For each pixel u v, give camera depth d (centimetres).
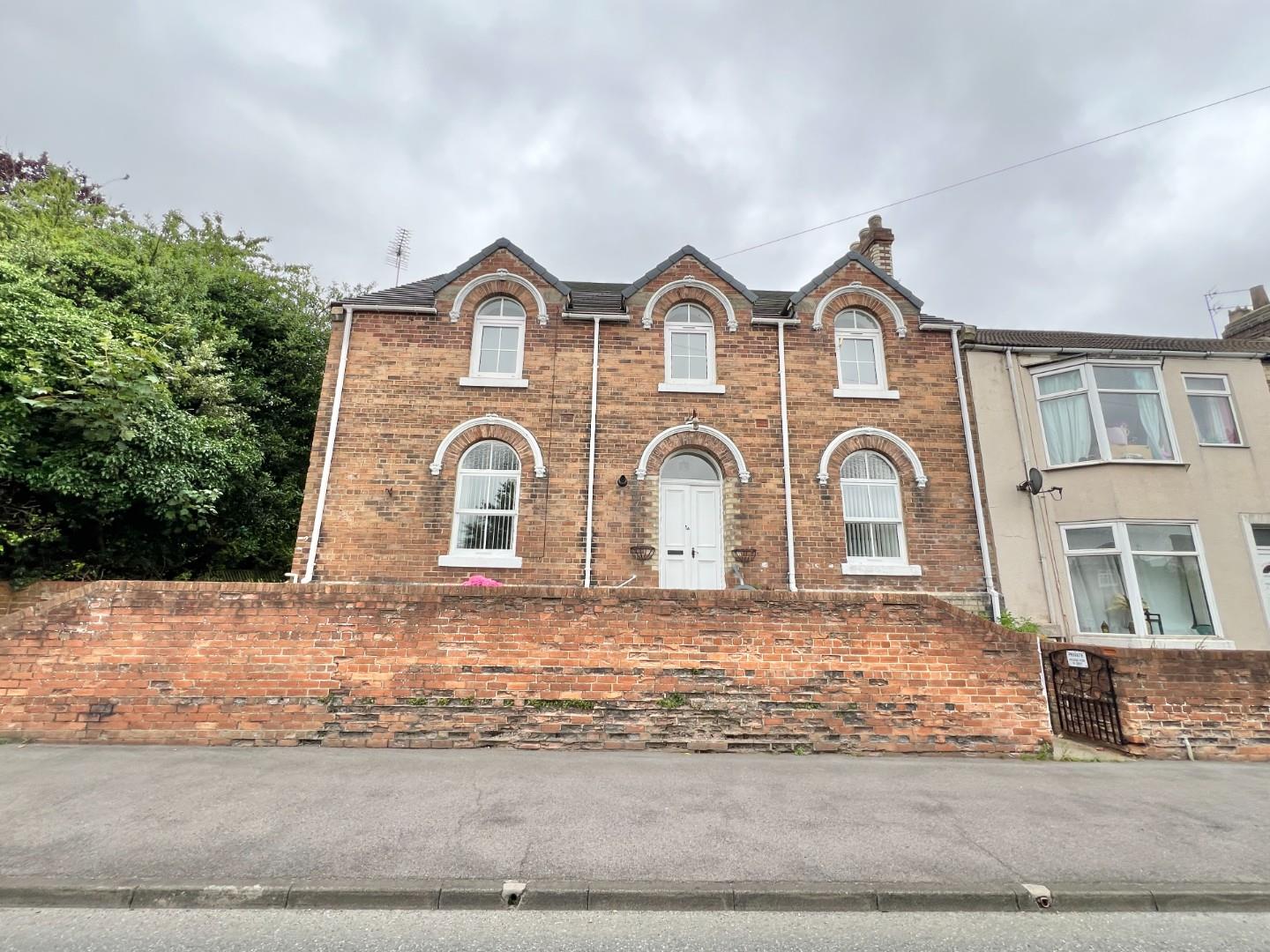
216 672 698
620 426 1173
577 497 1129
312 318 2025
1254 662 779
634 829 487
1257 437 1250
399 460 1125
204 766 609
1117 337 1558
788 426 1195
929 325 1264
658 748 704
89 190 2255
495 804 531
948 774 648
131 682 691
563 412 1170
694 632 736
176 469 1030
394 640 714
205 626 706
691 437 1177
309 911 388
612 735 707
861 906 403
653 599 739
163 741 681
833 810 536
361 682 704
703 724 714
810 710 725
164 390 1077
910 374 1246
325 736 691
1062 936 377
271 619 712
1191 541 1188
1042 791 601
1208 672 775
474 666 714
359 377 1162
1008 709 738
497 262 1245
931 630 752
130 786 551
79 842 448
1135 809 558
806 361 1237
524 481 1130
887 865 441
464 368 1183
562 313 1220
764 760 681
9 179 2239
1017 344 1308
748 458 1170
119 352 970
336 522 1088
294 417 1652
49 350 957
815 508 1154
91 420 944
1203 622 1155
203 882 399
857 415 1211
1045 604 1177
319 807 517
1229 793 609
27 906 387
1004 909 406
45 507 963
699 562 1142
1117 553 1164
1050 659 864
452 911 391
